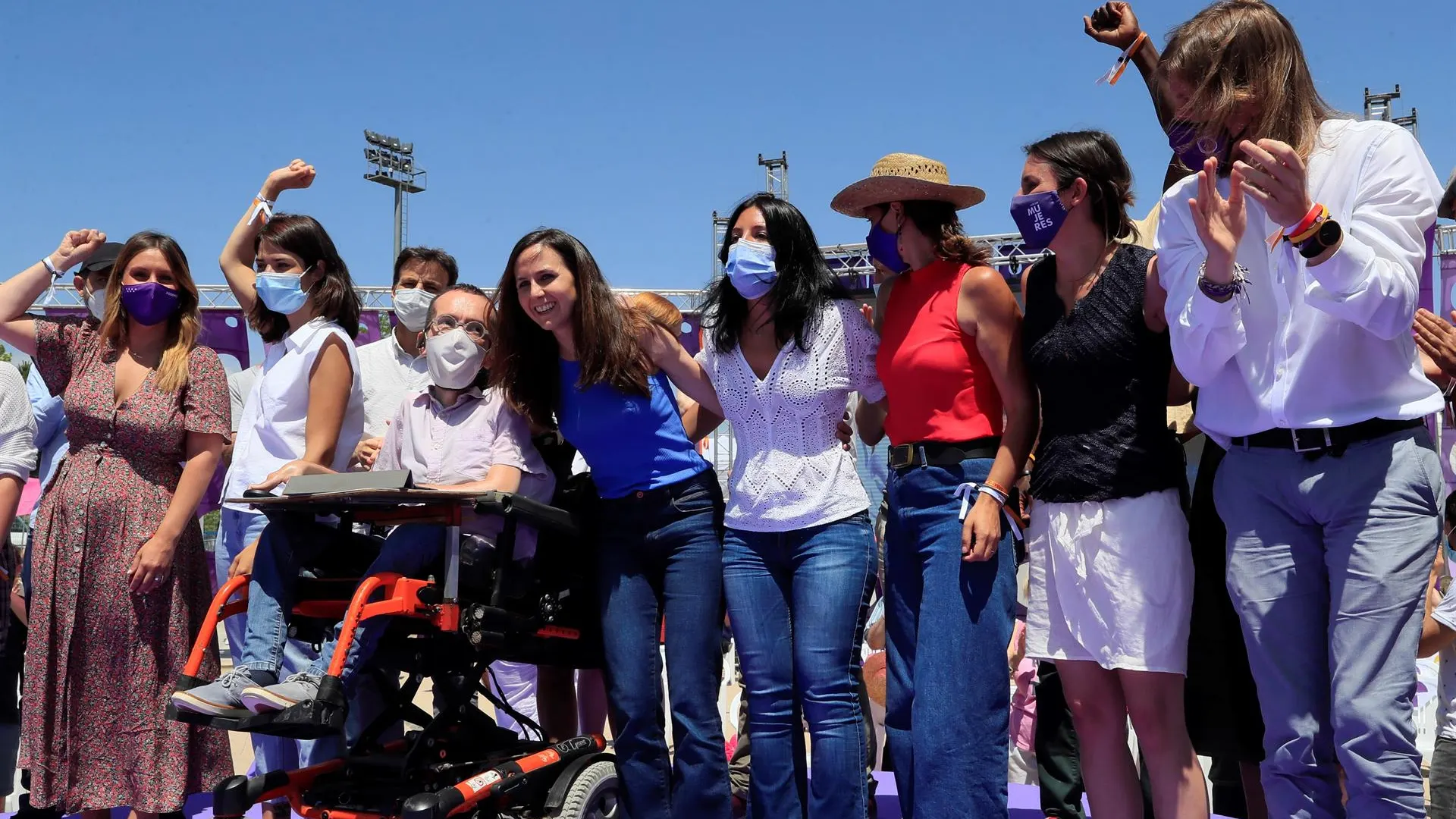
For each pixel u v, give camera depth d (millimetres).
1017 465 3203
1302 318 2570
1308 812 2602
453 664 3570
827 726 3314
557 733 4336
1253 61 2580
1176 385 3406
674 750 3605
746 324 3553
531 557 3605
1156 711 3008
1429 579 2488
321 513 3611
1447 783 3988
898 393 3383
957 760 3135
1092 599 3021
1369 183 2510
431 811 3174
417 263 5062
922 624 3242
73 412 4184
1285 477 2619
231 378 5504
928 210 3396
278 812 4281
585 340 3549
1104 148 3117
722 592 3635
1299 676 2619
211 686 3395
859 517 3434
